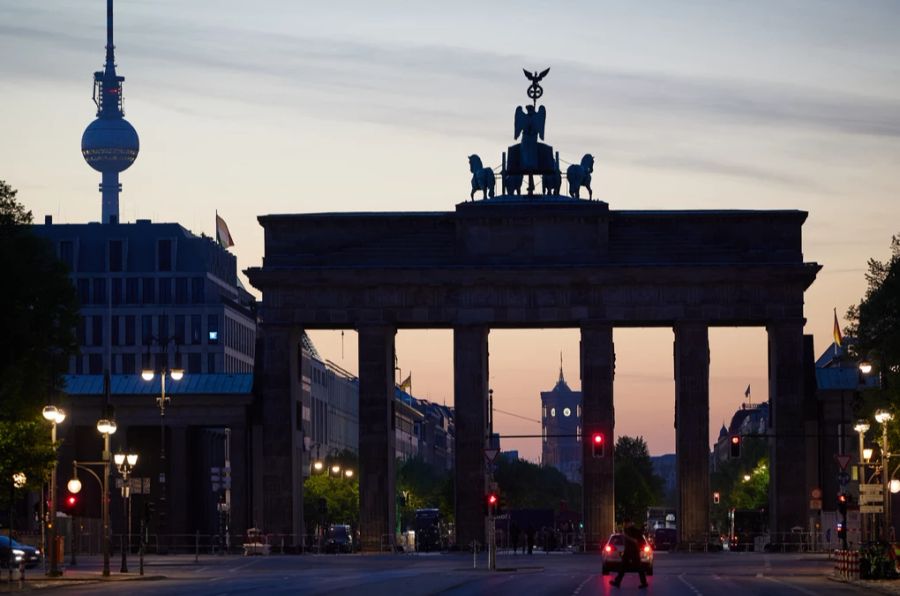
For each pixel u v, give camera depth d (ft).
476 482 593.01
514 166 611.88
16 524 604.90
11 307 392.47
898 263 458.91
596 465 590.14
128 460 430.61
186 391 625.41
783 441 591.78
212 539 611.47
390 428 604.08
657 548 636.89
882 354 451.94
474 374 595.47
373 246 603.67
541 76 616.80
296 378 610.24
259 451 617.21
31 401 397.19
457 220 601.21
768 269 591.78
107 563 393.50
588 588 330.13
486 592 314.14
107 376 416.05
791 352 593.01
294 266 602.03
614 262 598.34
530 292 597.52
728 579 374.22
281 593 310.86
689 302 595.06
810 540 586.04
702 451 589.73
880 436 444.96
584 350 594.24
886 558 361.92
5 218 404.98
